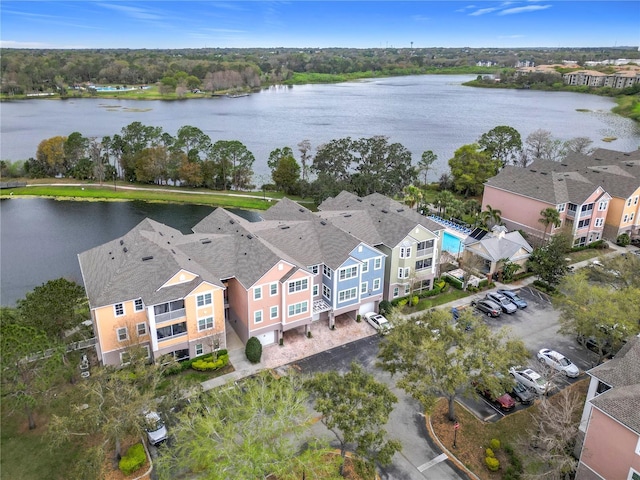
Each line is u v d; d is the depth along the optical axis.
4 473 30.62
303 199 97.38
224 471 24.95
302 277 43.34
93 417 28.86
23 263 66.50
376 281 49.41
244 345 44.25
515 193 70.94
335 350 44.16
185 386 33.75
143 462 30.91
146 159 103.62
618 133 151.12
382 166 95.81
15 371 31.52
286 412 27.89
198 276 40.22
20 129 153.62
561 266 54.12
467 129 162.25
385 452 27.47
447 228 67.25
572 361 42.56
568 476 30.22
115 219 85.12
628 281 47.28
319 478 27.00
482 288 56.03
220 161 104.94
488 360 31.47
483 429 34.56
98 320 38.19
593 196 66.06
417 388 31.67
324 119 180.75
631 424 25.53
